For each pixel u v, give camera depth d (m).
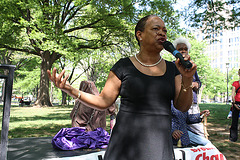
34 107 23.16
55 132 7.18
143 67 1.49
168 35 15.70
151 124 1.36
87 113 4.68
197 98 3.76
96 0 16.91
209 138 6.24
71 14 21.02
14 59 33.81
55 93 57.00
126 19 18.19
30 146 4.06
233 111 5.85
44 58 23.44
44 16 15.86
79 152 3.66
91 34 24.25
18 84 36.19
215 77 44.06
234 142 5.71
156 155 1.31
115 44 21.83
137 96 1.40
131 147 1.34
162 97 1.41
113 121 5.13
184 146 3.30
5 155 2.12
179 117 3.35
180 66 1.33
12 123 9.41
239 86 5.84
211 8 11.66
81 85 5.10
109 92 1.49
